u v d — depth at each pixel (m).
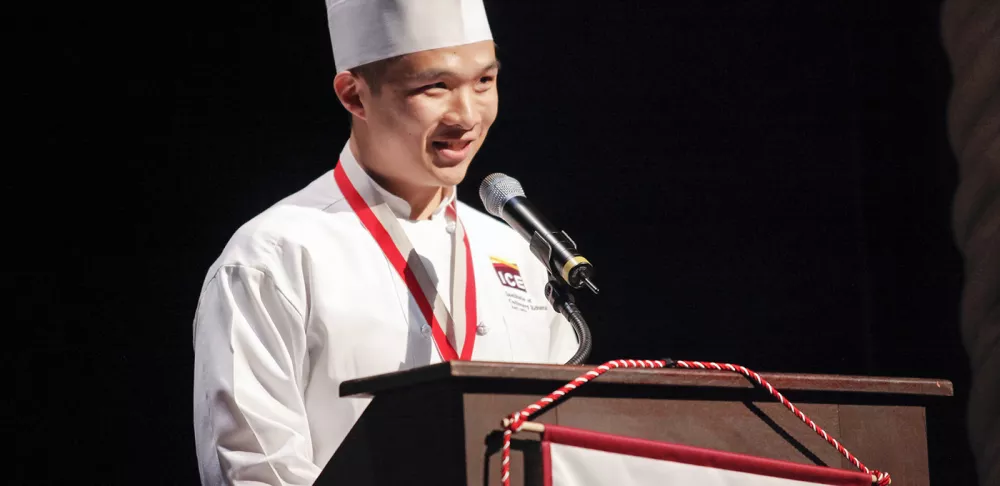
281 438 4.63
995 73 5.66
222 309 4.88
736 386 3.62
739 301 8.71
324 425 4.93
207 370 4.80
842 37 8.73
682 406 3.56
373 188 5.38
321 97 8.08
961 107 5.79
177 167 7.83
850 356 8.58
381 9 5.06
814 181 8.76
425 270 5.31
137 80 7.81
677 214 8.74
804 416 3.70
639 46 8.81
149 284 7.71
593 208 8.69
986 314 5.66
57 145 7.65
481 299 5.48
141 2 7.83
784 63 8.81
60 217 7.62
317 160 8.02
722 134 8.82
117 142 7.75
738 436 3.63
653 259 8.72
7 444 7.39
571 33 8.78
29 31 7.64
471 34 5.04
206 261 7.80
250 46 8.01
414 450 3.29
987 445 5.60
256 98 8.00
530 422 3.21
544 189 8.66
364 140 5.38
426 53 4.97
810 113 8.78
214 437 4.68
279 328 4.92
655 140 8.77
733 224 8.76
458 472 3.17
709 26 8.87
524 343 5.57
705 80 8.83
